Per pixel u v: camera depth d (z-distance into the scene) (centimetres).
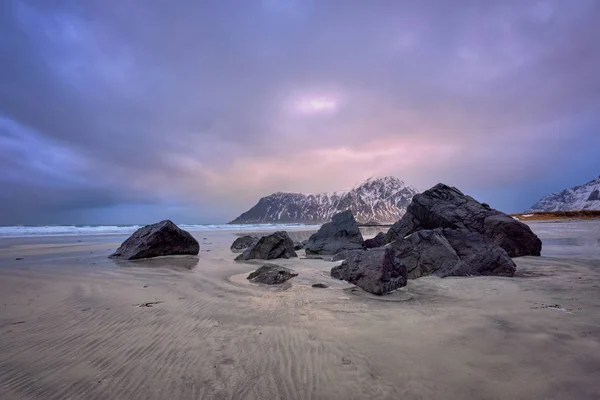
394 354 481
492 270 1173
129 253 1741
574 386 378
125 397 376
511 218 1783
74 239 3147
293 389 392
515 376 406
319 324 629
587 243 2217
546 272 1187
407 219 2350
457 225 1930
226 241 3369
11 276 1152
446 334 558
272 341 543
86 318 673
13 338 558
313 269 1380
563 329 564
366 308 748
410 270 1201
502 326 591
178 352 501
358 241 2291
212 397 375
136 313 711
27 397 376
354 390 387
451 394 371
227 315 696
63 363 464
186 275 1216
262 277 1100
